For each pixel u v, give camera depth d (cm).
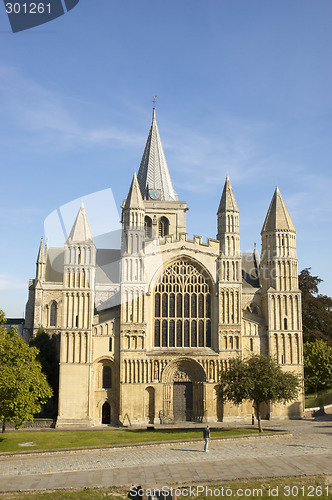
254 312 10638
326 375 9775
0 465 4909
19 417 6019
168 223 11056
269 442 5969
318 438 6231
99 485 4219
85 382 8194
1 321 6384
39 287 11094
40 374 6881
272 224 9294
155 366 8369
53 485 4238
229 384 7019
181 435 6312
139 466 4797
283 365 8769
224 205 9100
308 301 11431
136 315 8450
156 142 11594
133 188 8925
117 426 8094
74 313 8388
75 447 5450
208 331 8769
